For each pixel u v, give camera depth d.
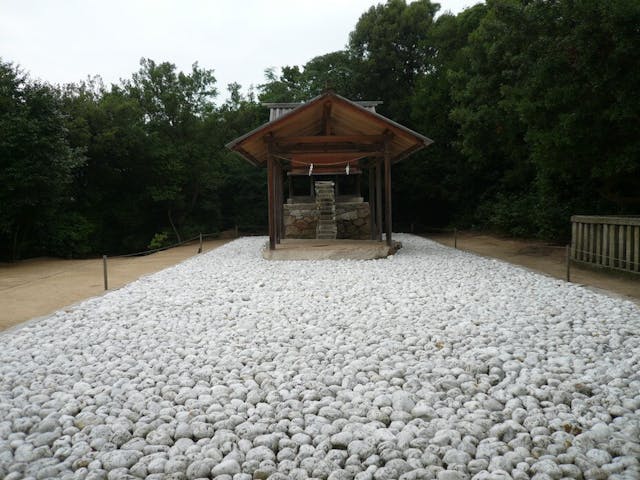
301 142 13.61
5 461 2.99
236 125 28.92
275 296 8.02
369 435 3.26
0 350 5.23
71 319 6.61
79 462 2.97
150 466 2.93
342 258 13.27
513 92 14.58
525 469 2.84
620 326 5.80
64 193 20.92
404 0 31.38
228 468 2.88
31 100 16.20
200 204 28.30
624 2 10.07
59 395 3.96
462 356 4.77
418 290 8.30
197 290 8.73
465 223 26.98
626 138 11.95
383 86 29.56
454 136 27.31
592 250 11.42
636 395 3.83
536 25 12.38
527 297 7.67
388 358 4.77
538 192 19.69
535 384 4.06
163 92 26.05
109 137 22.33
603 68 10.87
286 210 20.06
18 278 11.62
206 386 4.16
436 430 3.31
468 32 25.95
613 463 2.86
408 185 28.66
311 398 3.86
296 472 2.86
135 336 5.77
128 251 25.84
